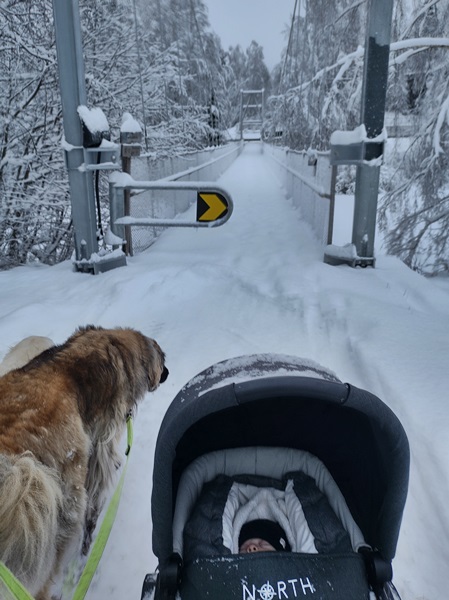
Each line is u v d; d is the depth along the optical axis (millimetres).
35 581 1327
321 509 1641
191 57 17969
